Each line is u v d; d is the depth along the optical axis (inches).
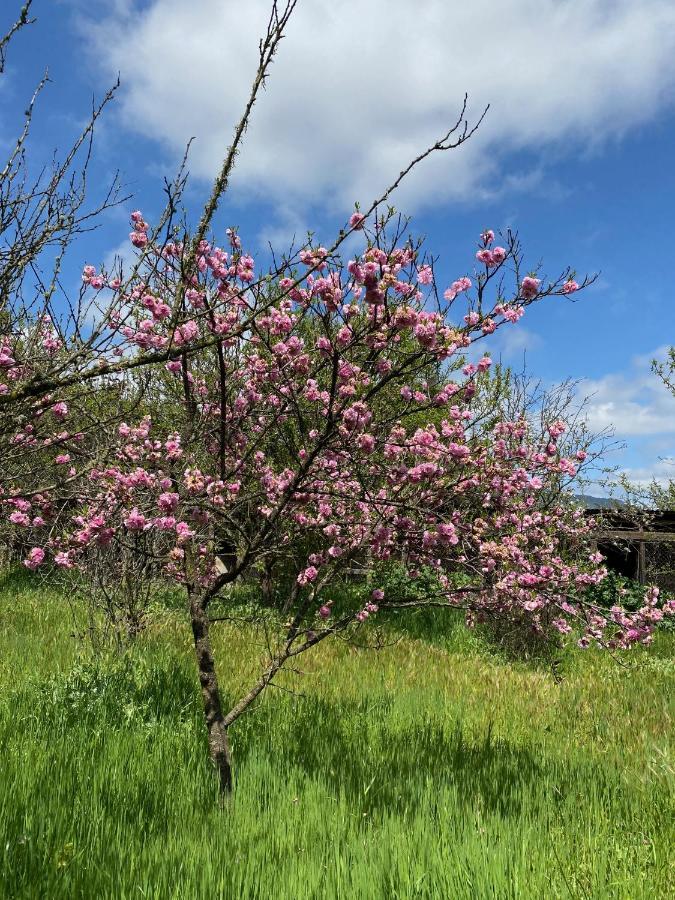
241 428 204.7
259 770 166.4
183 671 255.4
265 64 119.3
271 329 170.1
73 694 205.5
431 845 127.4
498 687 300.7
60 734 177.6
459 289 157.1
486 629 403.9
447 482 197.3
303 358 171.3
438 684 301.6
